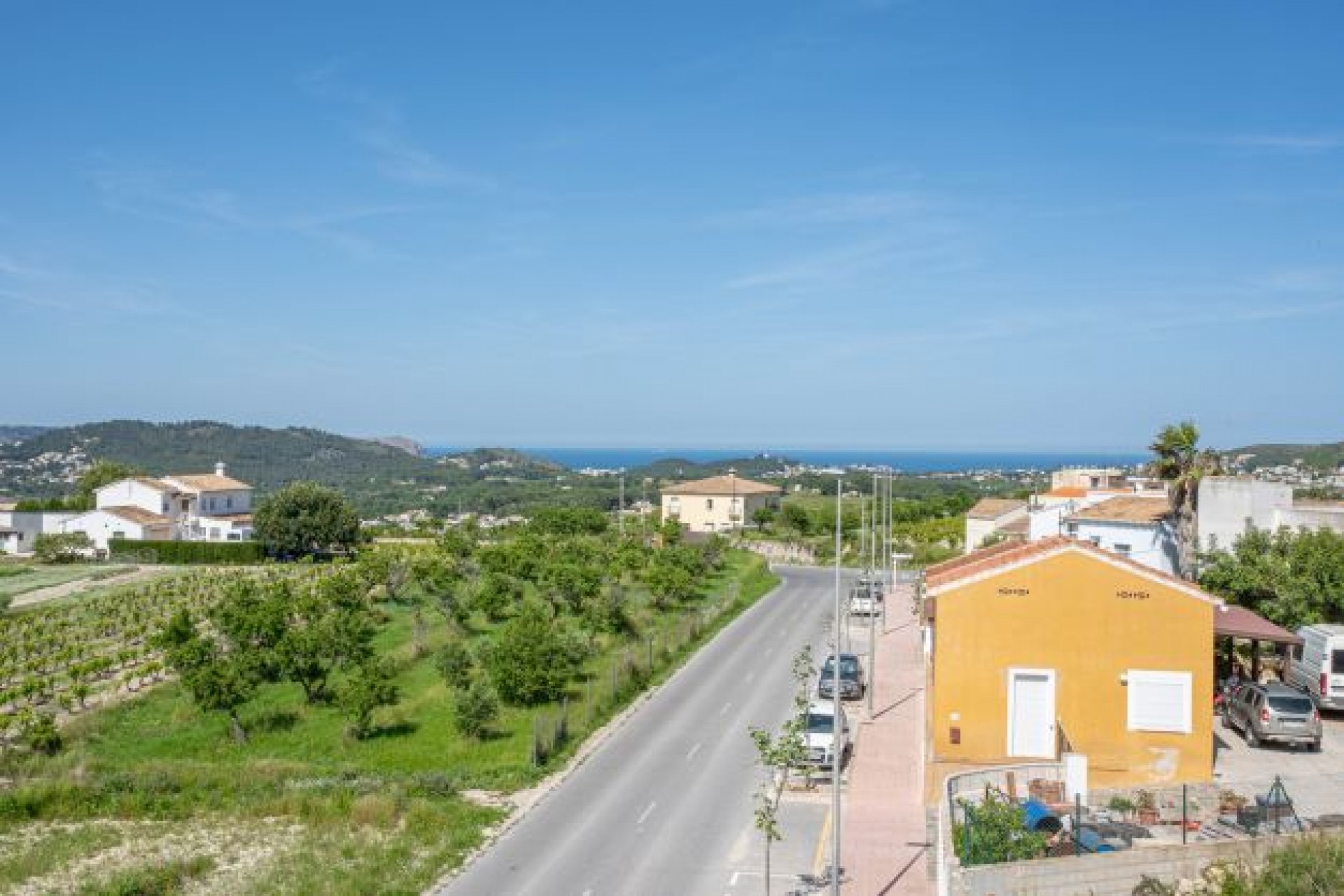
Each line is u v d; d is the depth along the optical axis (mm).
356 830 28391
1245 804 23234
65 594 76375
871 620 41344
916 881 24125
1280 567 40906
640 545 83375
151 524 102188
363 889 23656
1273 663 39344
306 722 39656
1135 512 51719
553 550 74312
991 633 29203
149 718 40406
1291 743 31484
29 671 49312
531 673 40500
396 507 182875
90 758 34812
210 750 36594
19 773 33125
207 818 29719
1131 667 28750
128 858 26547
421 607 62312
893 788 31453
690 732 37812
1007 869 19109
